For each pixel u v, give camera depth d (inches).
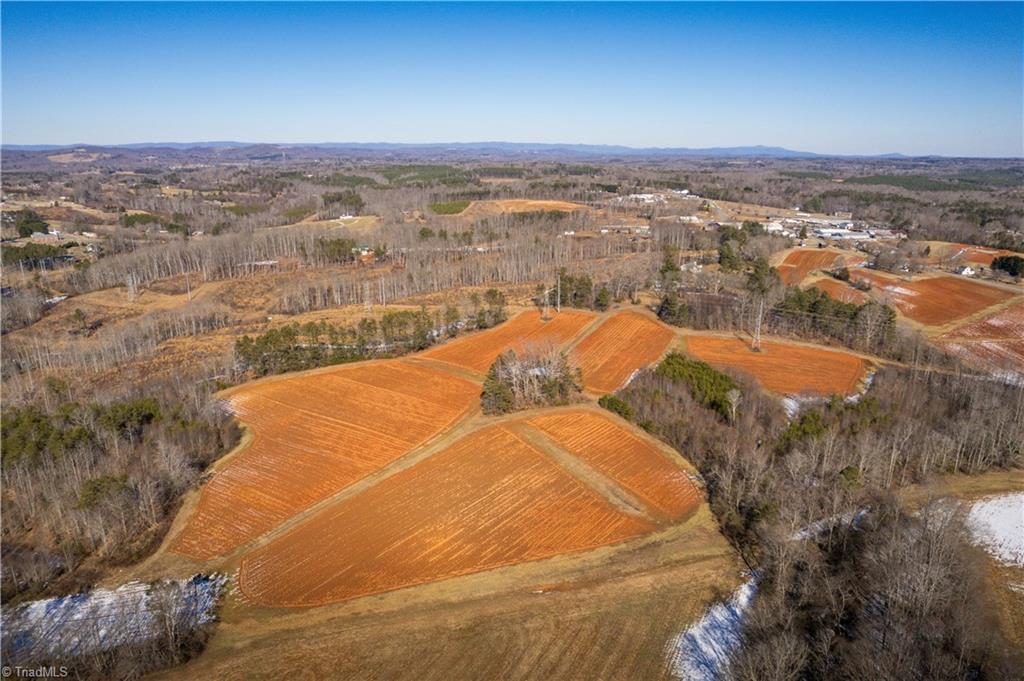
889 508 2913.4
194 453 3585.1
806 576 2564.0
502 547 2842.0
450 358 5118.1
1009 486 3304.6
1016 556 2773.1
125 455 3479.3
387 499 3213.6
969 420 3659.0
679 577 2652.6
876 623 2272.4
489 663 2213.3
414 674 2166.6
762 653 2090.3
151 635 2287.2
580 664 2208.4
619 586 2593.5
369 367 4933.6
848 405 3991.1
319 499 3223.4
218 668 2204.7
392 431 3919.8
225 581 2647.6
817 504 2989.7
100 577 2672.2
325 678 2155.5
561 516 3065.9
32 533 2942.9
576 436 3836.1
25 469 3166.8
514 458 3590.1
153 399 3969.0
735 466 3292.3
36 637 2337.6
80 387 4798.2
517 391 4269.2
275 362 4881.9
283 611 2472.9
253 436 3873.0
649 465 3528.5
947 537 2541.8
